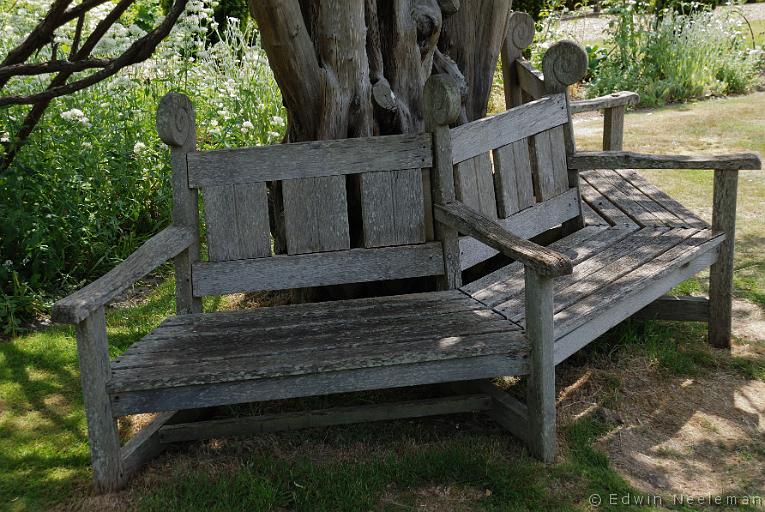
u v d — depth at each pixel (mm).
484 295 3275
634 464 2906
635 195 4500
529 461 2867
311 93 3580
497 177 3707
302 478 2797
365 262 3408
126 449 2855
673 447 3020
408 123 3830
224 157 3293
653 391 3426
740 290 4480
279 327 3008
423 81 3889
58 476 2895
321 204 3381
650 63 9953
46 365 3826
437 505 2654
